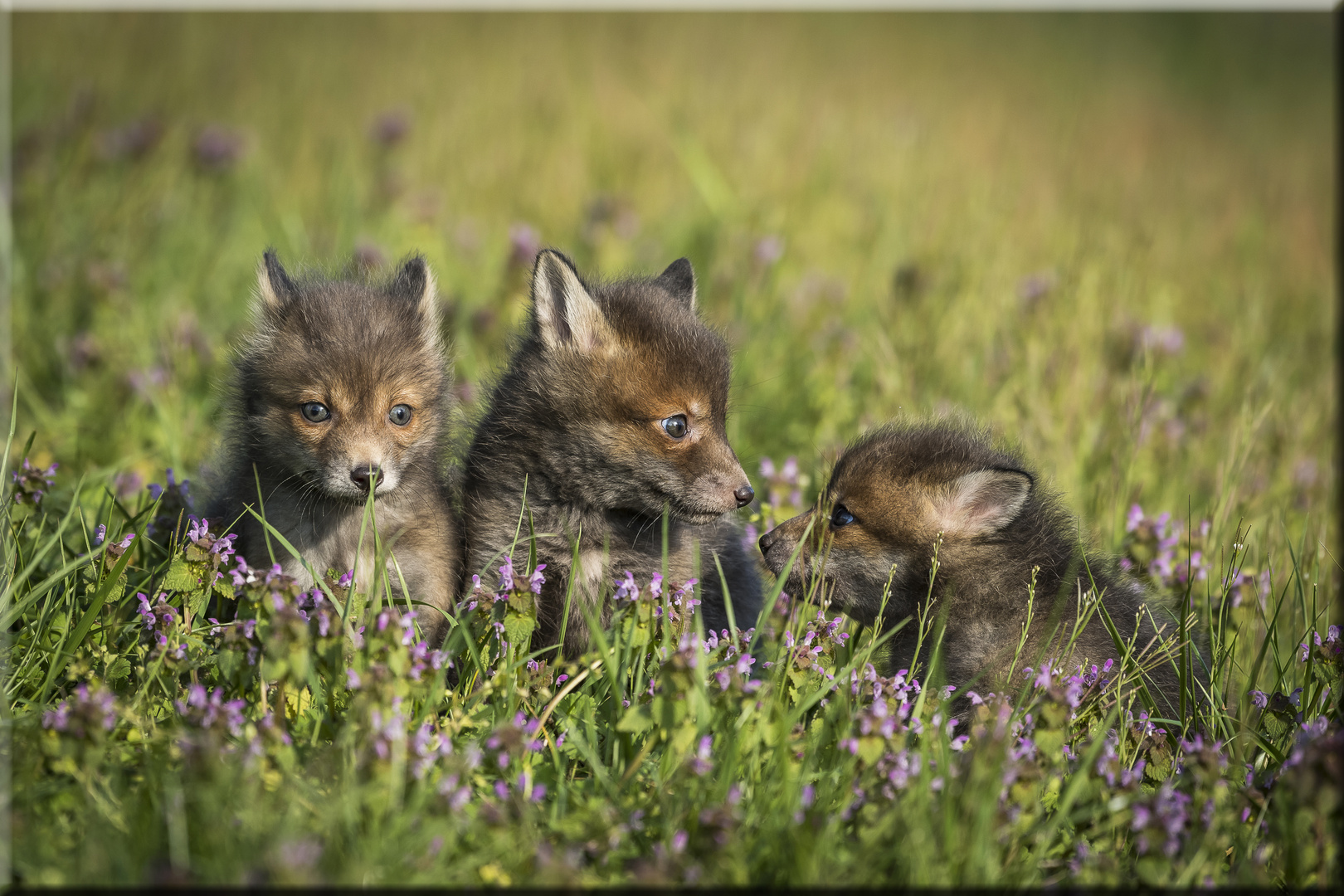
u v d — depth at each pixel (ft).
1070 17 151.74
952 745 25.62
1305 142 113.60
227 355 40.01
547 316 34.40
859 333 58.29
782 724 23.63
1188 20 153.48
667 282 39.17
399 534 32.22
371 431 31.63
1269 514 40.50
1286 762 24.82
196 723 23.44
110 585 26.99
